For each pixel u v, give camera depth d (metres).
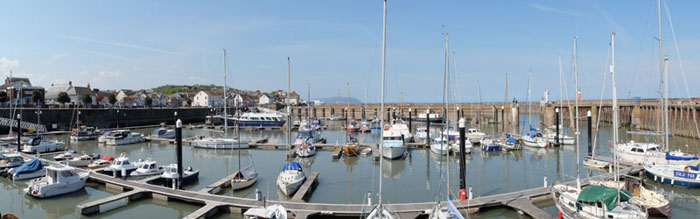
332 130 76.50
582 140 52.53
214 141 46.53
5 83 83.81
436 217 16.84
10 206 21.77
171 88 198.75
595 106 72.88
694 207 20.95
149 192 22.47
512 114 80.19
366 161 37.50
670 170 24.84
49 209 21.28
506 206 20.00
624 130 64.75
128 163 28.72
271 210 17.00
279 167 34.03
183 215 20.31
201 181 28.05
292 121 83.44
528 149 44.25
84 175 25.45
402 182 28.16
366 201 22.83
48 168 24.03
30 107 65.31
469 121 92.31
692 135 49.22
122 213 20.44
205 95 133.12
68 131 61.03
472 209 19.45
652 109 59.53
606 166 31.64
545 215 18.09
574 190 19.44
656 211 18.45
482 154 41.03
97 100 102.31
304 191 22.98
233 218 19.39
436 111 106.25
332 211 18.73
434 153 41.50
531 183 27.16
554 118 76.75
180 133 24.62
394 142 39.47
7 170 28.36
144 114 83.06
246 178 26.02
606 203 15.89
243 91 188.00
